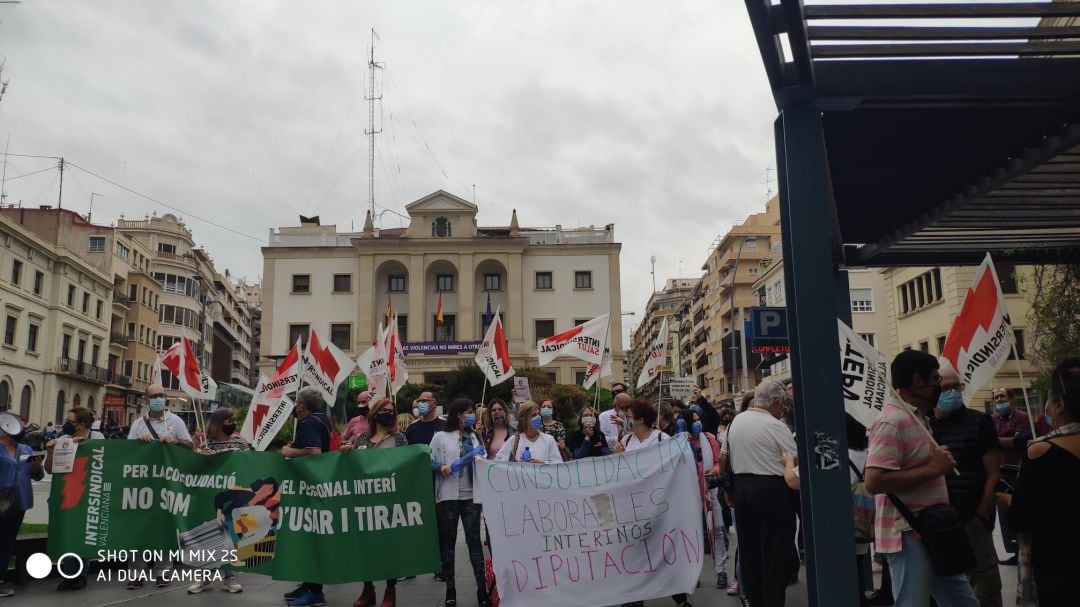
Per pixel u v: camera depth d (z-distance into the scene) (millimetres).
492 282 59594
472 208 59094
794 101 5191
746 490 5922
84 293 56969
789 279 5164
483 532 13414
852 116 5660
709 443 8547
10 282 46344
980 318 6410
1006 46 5055
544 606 6746
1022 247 9531
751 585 5992
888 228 8641
